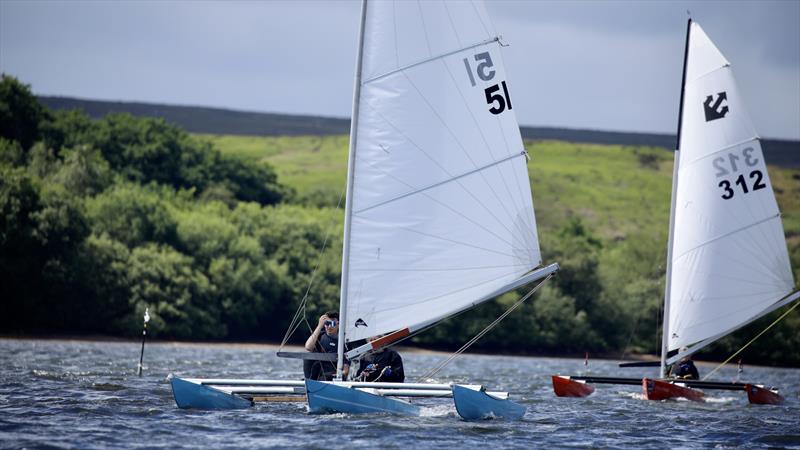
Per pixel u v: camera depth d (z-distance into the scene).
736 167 121.62
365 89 81.56
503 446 71.00
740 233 121.62
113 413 80.94
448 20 82.81
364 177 81.31
